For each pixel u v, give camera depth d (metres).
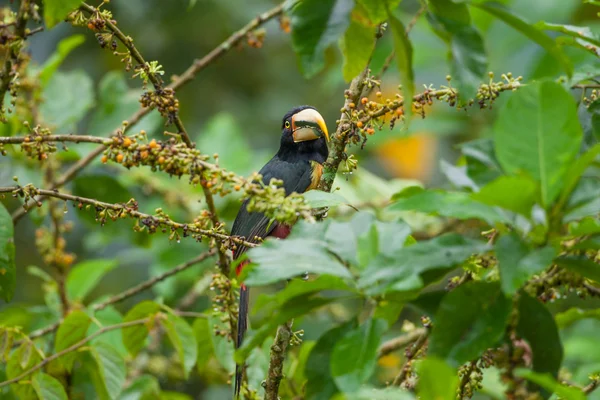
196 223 5.77
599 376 5.30
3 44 5.80
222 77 14.74
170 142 5.39
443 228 9.70
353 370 3.92
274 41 15.02
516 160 4.07
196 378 11.83
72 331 6.90
